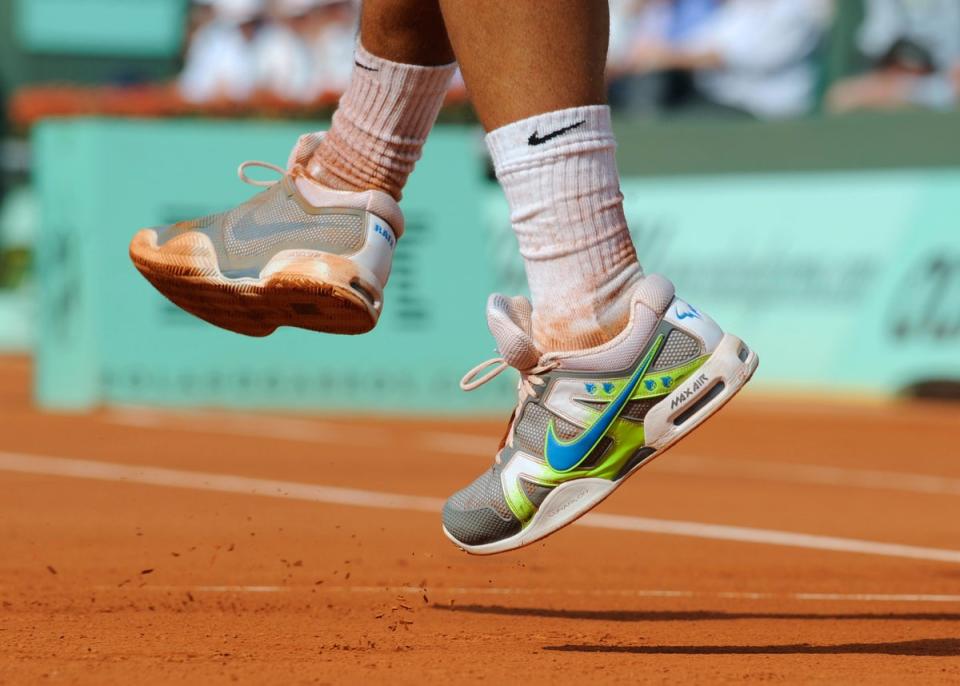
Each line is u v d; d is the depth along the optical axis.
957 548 19.69
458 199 42.53
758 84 67.06
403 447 32.91
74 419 37.53
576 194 9.28
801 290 46.19
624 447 9.77
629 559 17.91
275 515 21.83
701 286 47.94
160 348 40.72
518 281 46.78
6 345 81.62
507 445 10.05
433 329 42.12
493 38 9.05
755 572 16.86
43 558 16.80
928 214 43.91
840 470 30.80
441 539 19.41
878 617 13.35
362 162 9.85
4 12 99.19
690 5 67.94
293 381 41.47
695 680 9.49
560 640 11.59
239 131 40.84
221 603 13.54
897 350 44.31
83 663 9.85
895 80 64.94
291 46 82.25
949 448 35.69
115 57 100.56
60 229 40.88
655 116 68.69
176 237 9.75
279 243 9.64
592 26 9.10
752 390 46.88
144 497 23.75
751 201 47.34
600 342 9.60
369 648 10.89
